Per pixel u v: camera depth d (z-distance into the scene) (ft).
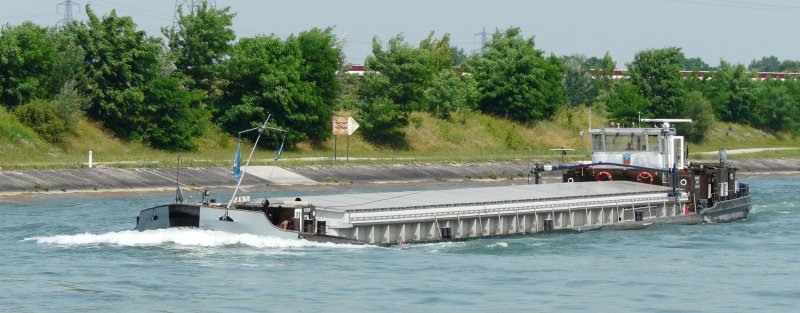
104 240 141.49
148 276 120.16
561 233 161.17
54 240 143.84
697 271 131.85
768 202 240.12
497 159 347.77
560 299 112.68
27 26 307.58
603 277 126.11
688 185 185.16
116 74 309.22
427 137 381.40
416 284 118.11
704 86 513.86
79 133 294.05
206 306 106.52
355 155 336.49
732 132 503.20
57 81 306.14
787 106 522.47
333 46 366.84
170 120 309.63
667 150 185.88
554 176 332.39
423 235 145.79
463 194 160.76
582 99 503.20
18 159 258.37
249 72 334.65
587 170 191.42
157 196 231.30
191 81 334.85
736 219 195.93
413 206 145.07
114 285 115.65
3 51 293.64
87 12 317.63
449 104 404.16
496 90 428.15
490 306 108.47
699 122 472.44
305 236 136.77
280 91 332.39
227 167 273.13
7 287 114.11
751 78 529.04
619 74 602.85
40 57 303.27
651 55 477.77
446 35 505.25
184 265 126.00
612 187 177.58
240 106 331.77
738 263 138.72
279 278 119.85
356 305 107.86
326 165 295.28
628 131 187.83
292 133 334.85
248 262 127.75
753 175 377.91
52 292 112.06
